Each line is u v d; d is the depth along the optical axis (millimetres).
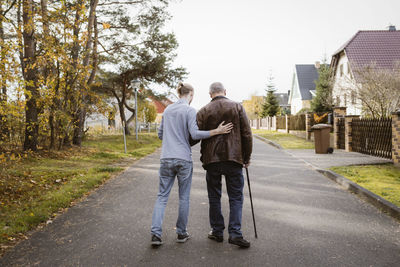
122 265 3104
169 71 22578
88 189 6531
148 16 18438
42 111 11062
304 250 3408
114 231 4074
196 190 6336
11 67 7855
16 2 10930
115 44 18406
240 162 3582
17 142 10945
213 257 3258
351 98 19844
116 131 25188
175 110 3760
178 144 3680
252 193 6020
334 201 5410
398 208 4598
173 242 3684
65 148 12875
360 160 9898
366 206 5086
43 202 5336
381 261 3129
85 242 3715
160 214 3609
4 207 5066
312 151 12922
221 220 3711
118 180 7598
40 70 11148
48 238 3861
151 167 9664
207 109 3727
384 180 6719
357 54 29469
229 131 3617
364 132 11734
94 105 13906
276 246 3523
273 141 18062
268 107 49969
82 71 11789
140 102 30344
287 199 5562
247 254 3322
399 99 16609
